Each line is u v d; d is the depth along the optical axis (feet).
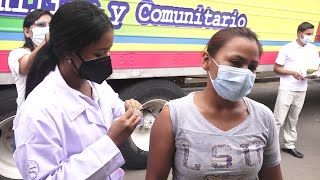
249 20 14.15
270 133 4.92
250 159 4.65
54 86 4.40
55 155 4.12
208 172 4.59
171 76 12.55
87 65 4.38
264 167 5.26
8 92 10.00
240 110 4.77
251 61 4.60
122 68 11.19
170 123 4.76
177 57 12.37
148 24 11.43
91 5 4.30
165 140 4.81
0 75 9.30
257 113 4.83
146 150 12.62
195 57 12.82
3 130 10.62
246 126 4.70
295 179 12.64
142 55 11.54
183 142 4.68
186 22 12.28
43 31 7.99
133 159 12.50
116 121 4.39
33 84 4.73
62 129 4.30
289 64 13.99
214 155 4.57
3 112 10.08
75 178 4.08
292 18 15.80
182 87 15.01
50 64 4.60
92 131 4.59
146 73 11.75
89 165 4.15
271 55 15.52
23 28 8.55
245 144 4.65
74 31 4.15
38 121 4.08
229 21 13.48
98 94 5.01
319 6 16.87
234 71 4.54
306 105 22.86
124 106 5.47
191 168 4.62
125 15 10.89
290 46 13.94
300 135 17.49
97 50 4.32
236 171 4.62
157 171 4.96
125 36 11.04
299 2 15.88
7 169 10.80
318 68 14.37
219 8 13.01
